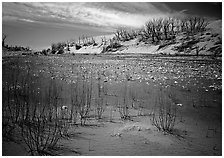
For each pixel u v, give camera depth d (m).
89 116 7.19
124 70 17.55
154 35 75.00
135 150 4.99
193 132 6.19
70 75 14.66
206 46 47.91
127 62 24.84
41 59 26.27
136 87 11.59
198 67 19.34
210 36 53.69
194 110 8.20
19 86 10.48
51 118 6.79
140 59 29.36
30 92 9.57
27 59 24.97
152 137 5.73
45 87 10.81
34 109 6.99
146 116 7.37
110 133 5.89
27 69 16.30
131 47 69.00
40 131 5.74
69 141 5.38
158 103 8.97
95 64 22.23
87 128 6.17
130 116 7.31
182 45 54.00
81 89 10.84
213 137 5.92
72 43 99.56
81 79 13.41
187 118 7.33
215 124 6.87
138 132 5.99
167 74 15.55
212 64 21.53
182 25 74.31
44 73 14.91
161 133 5.99
